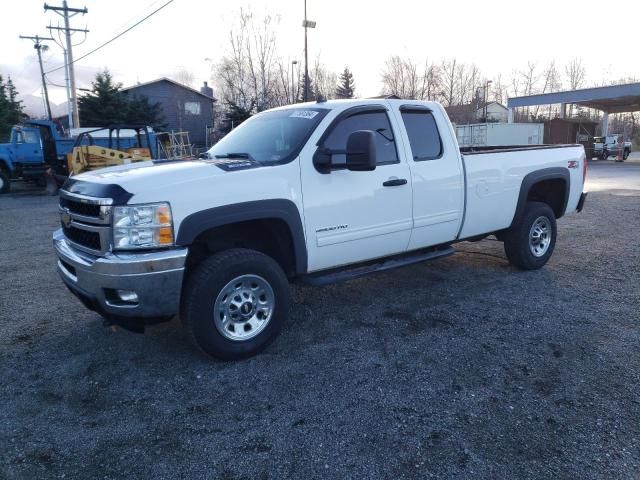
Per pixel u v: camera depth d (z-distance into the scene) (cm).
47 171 1888
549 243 639
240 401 338
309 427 307
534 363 384
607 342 418
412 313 493
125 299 355
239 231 429
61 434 304
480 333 441
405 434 297
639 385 348
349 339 434
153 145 2238
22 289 600
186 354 410
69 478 265
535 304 511
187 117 5006
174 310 363
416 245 509
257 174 393
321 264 439
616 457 274
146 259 346
